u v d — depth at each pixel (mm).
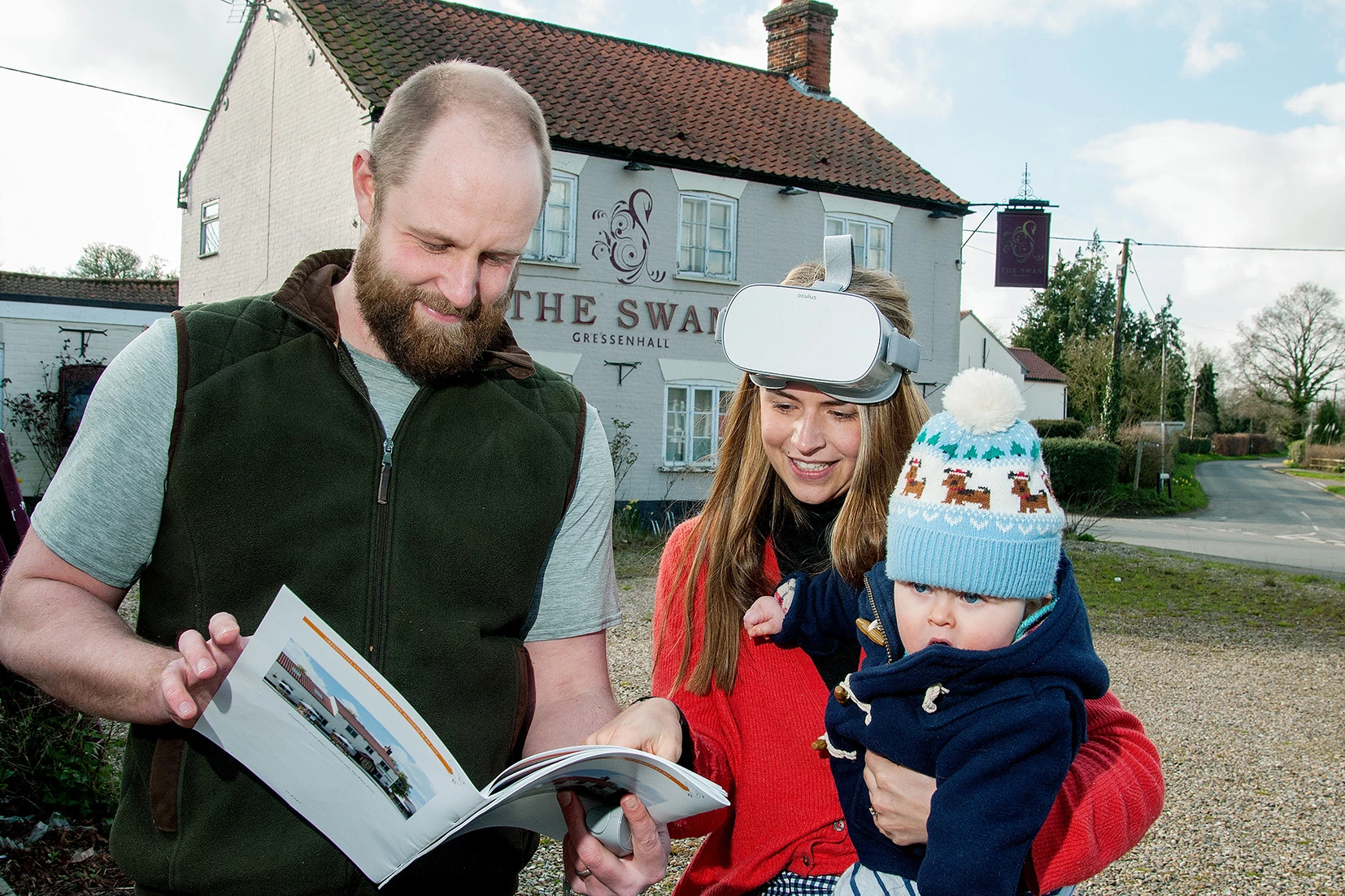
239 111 17203
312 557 1559
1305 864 4457
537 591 1822
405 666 1587
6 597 1477
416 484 1631
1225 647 9266
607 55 17375
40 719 3795
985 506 1454
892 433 1786
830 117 18781
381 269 1555
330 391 1623
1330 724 6727
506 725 1677
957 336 18484
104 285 22984
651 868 1546
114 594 1550
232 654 1305
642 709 1679
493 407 1733
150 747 1542
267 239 16266
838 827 1682
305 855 1520
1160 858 4523
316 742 1375
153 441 1505
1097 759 1527
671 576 1977
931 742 1460
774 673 1762
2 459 3889
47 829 3717
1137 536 20094
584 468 1837
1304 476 46062
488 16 16609
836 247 1874
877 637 1632
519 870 1818
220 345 1577
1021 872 1404
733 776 1787
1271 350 65750
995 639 1489
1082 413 48094
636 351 15398
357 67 13734
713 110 17250
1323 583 13430
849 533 1751
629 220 15242
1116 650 9102
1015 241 18406
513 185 1537
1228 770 5758
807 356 1714
